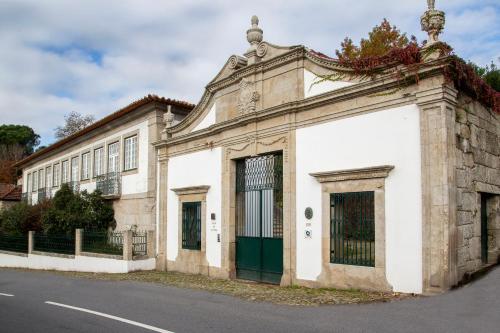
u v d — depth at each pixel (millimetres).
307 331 6602
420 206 9156
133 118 20766
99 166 24406
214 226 14977
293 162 12062
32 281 14477
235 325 7105
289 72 12461
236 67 14227
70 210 21391
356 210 10398
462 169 9391
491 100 10797
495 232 10922
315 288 11109
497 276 9266
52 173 31844
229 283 12977
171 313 8266
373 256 9961
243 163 14320
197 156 16141
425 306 7844
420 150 9250
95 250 18547
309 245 11469
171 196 17375
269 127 12906
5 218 26141
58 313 8492
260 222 13477
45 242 21469
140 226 19656
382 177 9844
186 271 16141
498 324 6430
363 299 9008
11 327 7352
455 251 8789
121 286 12617
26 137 59031
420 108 9289
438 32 9344
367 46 19859
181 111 19922
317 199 11367
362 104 10445
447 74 8930
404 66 9586
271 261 12961
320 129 11422
